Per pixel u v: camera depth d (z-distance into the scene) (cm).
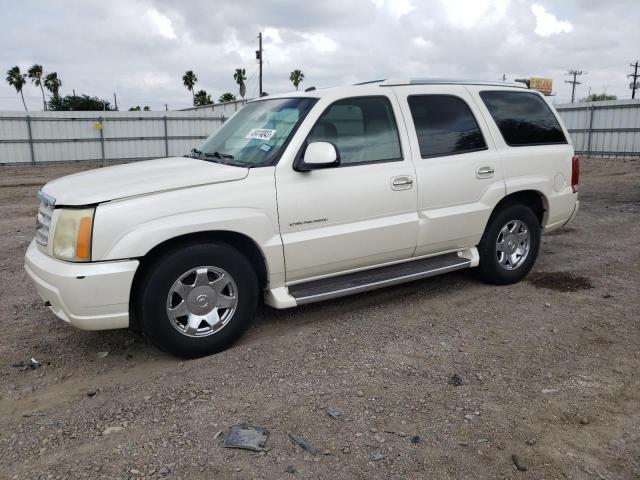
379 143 471
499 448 295
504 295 539
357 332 451
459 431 309
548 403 339
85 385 374
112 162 2836
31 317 499
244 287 413
